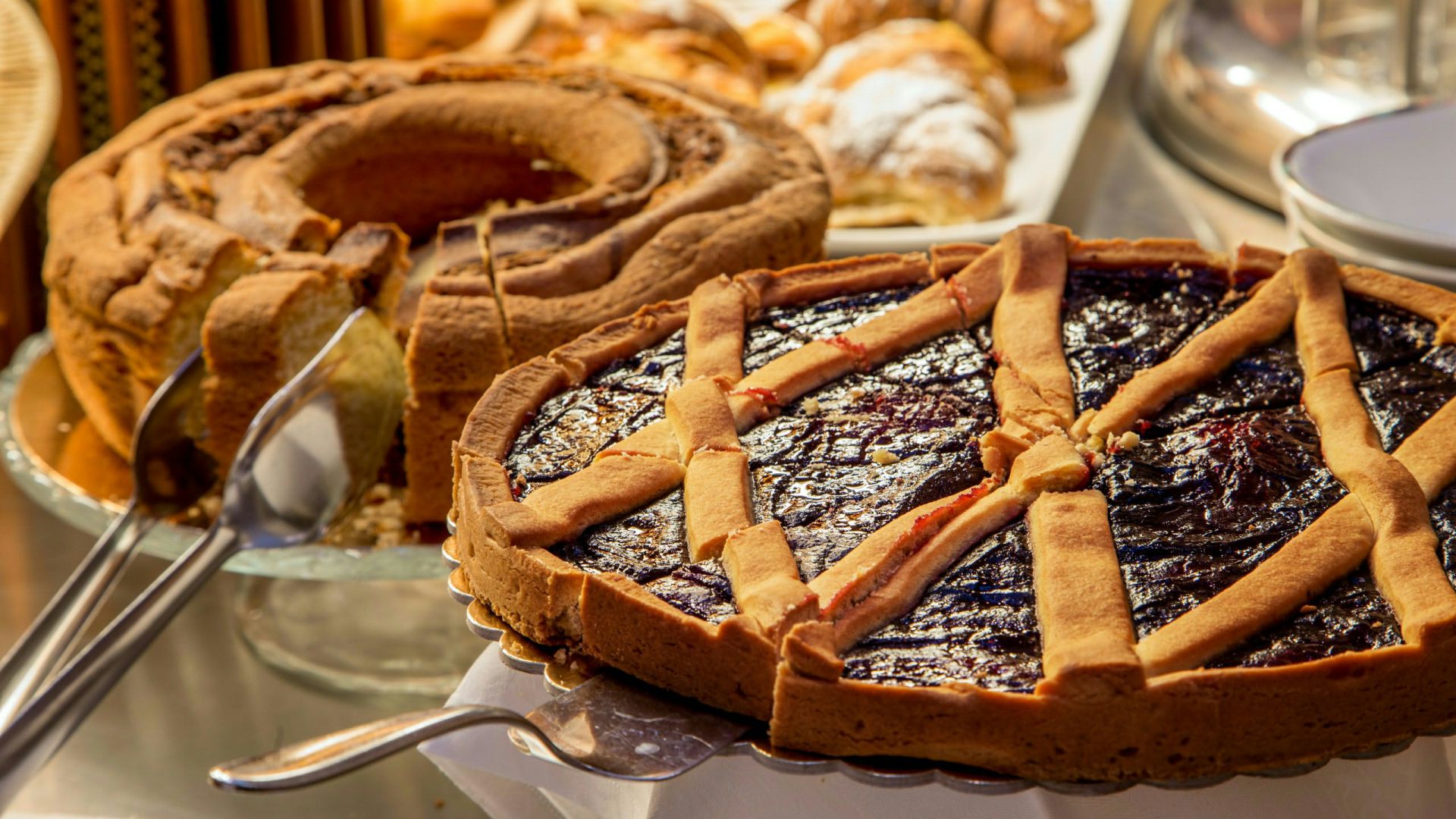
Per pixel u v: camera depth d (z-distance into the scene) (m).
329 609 1.05
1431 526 0.78
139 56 1.27
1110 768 0.74
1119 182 1.34
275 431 0.99
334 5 1.32
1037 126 1.47
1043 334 0.87
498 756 0.80
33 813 0.91
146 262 1.03
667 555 0.79
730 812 0.77
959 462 0.82
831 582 0.76
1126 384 0.85
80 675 0.86
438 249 1.03
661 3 1.47
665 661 0.76
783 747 0.75
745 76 1.48
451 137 1.12
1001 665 0.75
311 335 1.03
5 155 1.09
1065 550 0.77
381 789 0.93
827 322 0.90
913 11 1.58
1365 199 1.06
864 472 0.82
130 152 1.11
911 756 0.74
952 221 1.31
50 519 1.11
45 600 1.04
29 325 1.29
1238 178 1.30
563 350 0.87
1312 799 0.76
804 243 1.03
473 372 0.97
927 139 1.33
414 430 0.99
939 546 0.78
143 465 0.99
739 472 0.81
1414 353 0.87
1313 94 1.34
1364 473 0.79
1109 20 1.69
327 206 1.13
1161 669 0.74
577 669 0.77
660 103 1.13
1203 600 0.76
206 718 0.97
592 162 1.09
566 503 0.80
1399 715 0.74
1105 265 0.92
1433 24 1.32
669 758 0.74
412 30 1.43
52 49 1.25
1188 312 0.90
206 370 1.03
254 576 1.07
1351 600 0.76
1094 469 0.82
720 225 1.01
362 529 1.00
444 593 1.07
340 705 0.98
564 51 1.44
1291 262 0.90
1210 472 0.81
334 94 1.15
